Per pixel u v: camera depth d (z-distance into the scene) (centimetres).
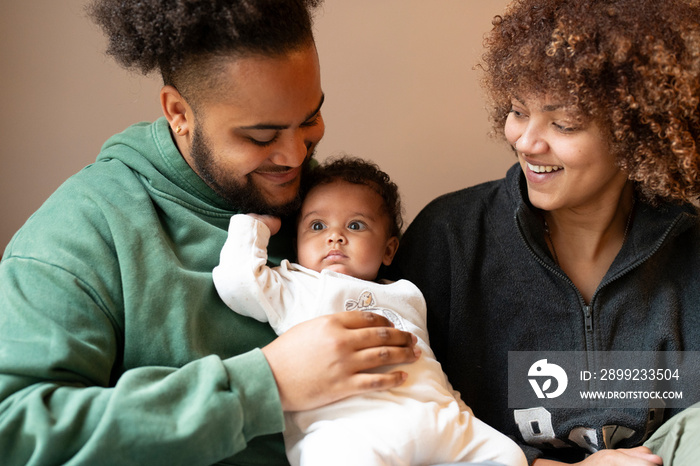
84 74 175
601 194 123
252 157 114
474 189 143
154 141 126
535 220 127
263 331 120
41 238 111
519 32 116
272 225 124
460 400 124
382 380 105
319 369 102
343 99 184
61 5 172
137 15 111
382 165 188
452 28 183
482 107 186
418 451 106
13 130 175
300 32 109
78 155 178
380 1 181
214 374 100
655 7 108
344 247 127
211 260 121
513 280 132
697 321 126
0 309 104
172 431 95
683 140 110
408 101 185
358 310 120
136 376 99
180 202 123
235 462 111
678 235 129
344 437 104
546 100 111
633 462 116
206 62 109
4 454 92
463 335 134
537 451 126
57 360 98
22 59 172
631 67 108
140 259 112
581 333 128
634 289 126
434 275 139
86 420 95
